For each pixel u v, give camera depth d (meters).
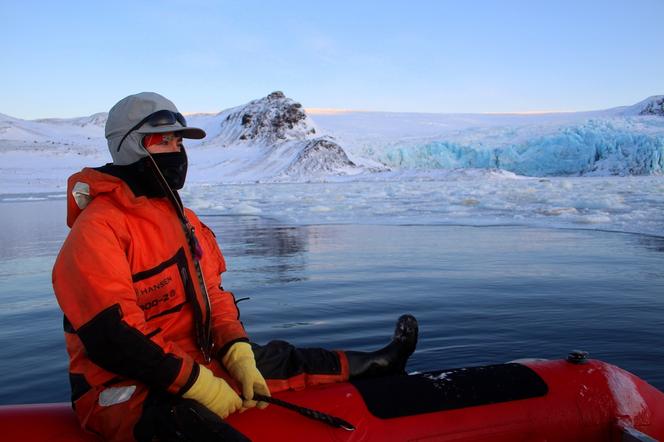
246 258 7.06
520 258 6.76
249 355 1.89
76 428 1.82
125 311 1.64
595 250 7.34
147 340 1.64
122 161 1.84
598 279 5.48
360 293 4.98
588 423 1.94
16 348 3.65
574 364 2.13
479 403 1.91
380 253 7.30
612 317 4.09
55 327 4.16
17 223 13.13
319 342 3.62
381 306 4.50
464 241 8.38
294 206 17.53
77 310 1.63
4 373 3.19
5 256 7.91
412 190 25.58
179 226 1.86
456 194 21.45
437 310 4.35
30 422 1.83
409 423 1.83
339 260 6.79
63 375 3.15
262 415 1.82
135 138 1.80
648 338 3.59
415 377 2.00
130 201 1.73
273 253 7.46
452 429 1.84
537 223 10.87
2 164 54.75
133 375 1.64
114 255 1.67
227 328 1.96
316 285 5.35
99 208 1.72
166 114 1.83
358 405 1.87
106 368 1.65
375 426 1.81
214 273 2.09
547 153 60.22
